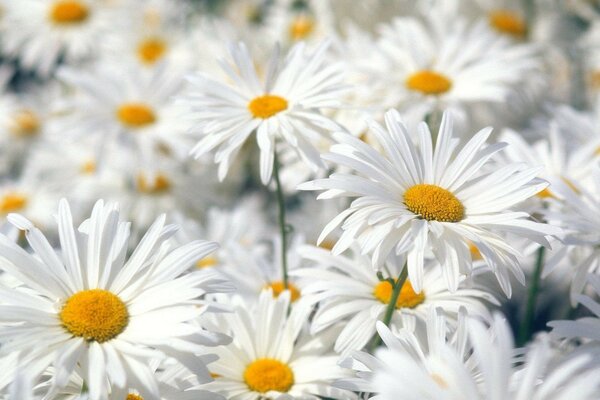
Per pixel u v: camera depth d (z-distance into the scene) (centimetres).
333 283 51
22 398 41
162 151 79
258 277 58
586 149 59
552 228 46
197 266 64
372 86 65
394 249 53
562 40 87
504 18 86
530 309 57
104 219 47
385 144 48
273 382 49
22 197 81
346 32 86
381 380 40
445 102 66
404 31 70
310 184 46
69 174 82
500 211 47
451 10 83
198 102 55
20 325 44
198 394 47
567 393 40
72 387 46
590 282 49
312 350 51
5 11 96
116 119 76
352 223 46
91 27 95
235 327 50
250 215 75
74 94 94
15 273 45
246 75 56
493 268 45
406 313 51
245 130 54
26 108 95
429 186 47
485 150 49
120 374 43
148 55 94
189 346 44
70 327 45
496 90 66
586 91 87
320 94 55
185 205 78
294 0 95
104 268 46
